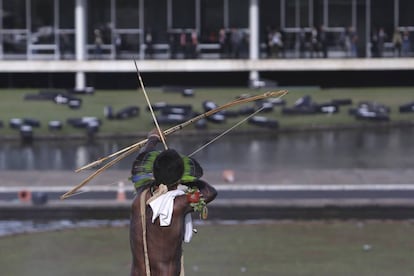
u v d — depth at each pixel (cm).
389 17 19988
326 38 19788
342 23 19962
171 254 2806
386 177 11438
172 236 2798
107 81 19738
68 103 17325
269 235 8806
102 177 11225
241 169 12275
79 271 7444
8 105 17162
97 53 19512
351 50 19838
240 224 9338
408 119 16188
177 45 19700
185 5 19875
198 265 7606
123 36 19825
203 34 19912
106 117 15825
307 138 15038
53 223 9475
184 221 2845
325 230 9038
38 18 19662
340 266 7569
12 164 12706
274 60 19462
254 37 19612
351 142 14575
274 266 7581
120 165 12531
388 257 7906
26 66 19275
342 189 10606
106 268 7556
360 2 19925
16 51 19688
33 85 19788
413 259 7825
